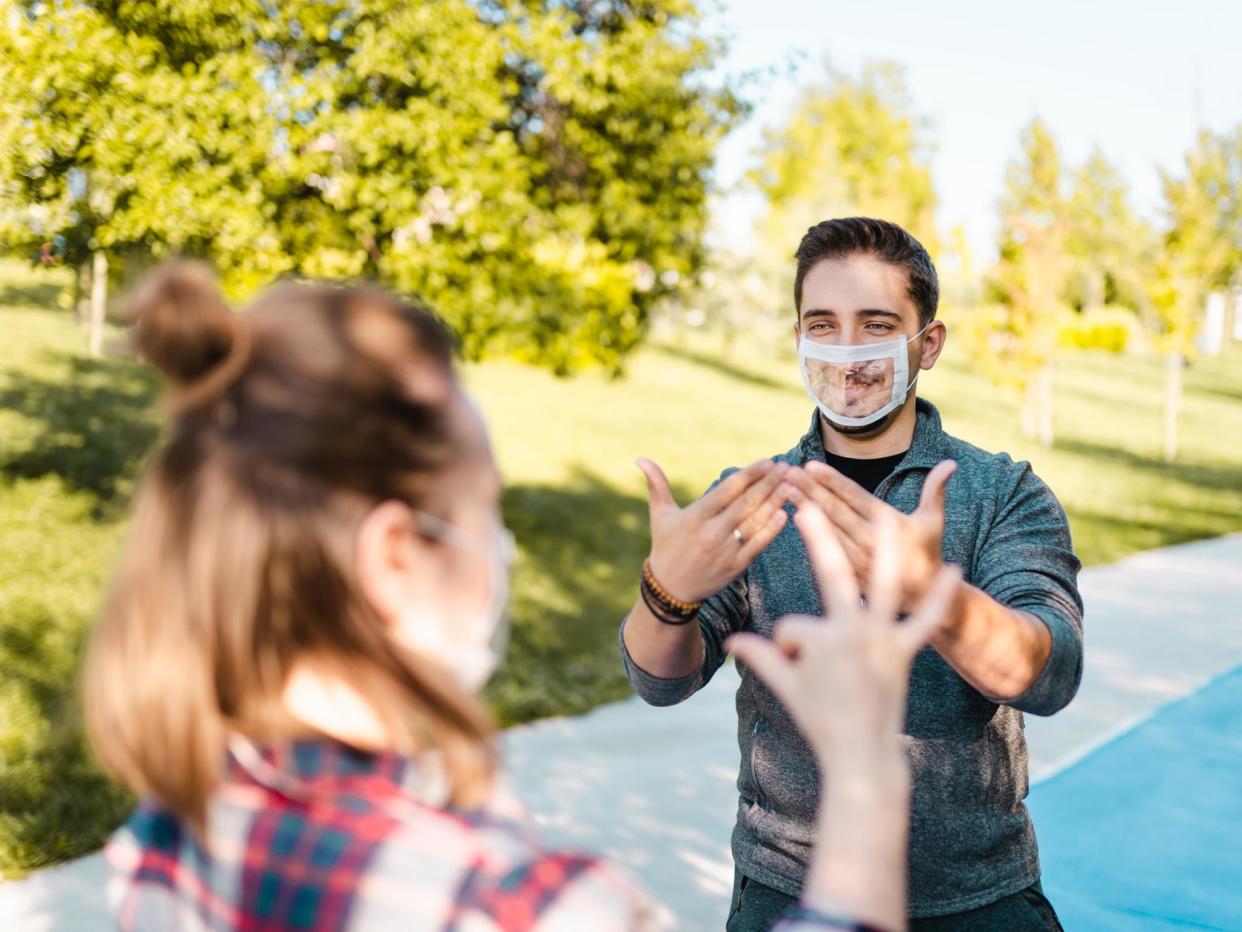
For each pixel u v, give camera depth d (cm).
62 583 700
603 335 874
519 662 669
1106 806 431
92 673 81
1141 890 359
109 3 614
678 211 855
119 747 79
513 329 778
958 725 174
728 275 2527
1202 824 411
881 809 75
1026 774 185
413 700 78
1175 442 2117
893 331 193
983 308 2070
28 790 438
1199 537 1289
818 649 80
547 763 511
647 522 1127
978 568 178
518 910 72
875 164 2759
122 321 83
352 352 80
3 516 799
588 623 774
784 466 142
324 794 78
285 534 77
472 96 673
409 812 78
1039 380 2078
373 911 74
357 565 77
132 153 597
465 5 676
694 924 359
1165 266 1986
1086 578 1004
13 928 345
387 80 699
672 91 805
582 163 842
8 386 1107
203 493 78
